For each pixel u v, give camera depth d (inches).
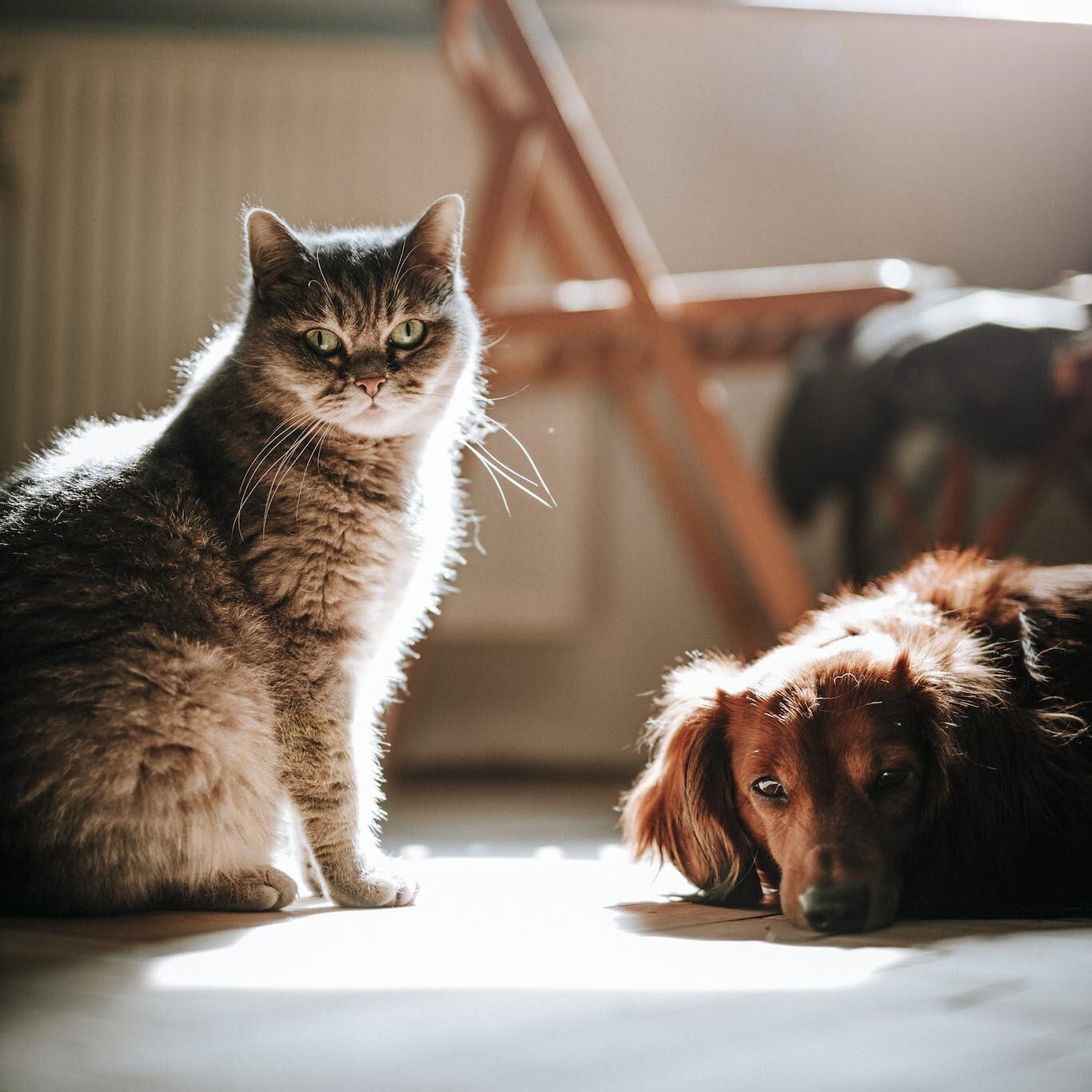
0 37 176.6
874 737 57.7
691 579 188.7
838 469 137.8
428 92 179.8
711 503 187.2
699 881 65.1
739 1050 34.9
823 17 130.5
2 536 62.8
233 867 63.4
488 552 181.2
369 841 70.5
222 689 62.4
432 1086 31.5
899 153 189.9
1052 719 62.6
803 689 60.5
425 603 77.6
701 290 126.0
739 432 187.5
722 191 189.6
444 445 79.9
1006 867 59.2
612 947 50.9
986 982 43.5
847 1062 33.6
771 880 63.6
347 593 68.4
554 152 126.2
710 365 145.7
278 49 179.0
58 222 176.7
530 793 153.9
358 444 72.7
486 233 126.7
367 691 72.6
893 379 121.2
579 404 181.8
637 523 188.5
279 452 69.8
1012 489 182.4
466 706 186.2
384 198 179.9
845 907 53.7
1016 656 65.4
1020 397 114.8
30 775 57.4
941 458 170.4
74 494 64.4
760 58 189.3
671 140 189.2
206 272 178.5
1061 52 187.9
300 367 72.4
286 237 74.2
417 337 76.4
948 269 188.2
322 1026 37.8
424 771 184.4
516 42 125.6
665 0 130.0
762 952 49.4
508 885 72.6
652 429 156.2
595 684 187.9
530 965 47.2
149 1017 39.0
